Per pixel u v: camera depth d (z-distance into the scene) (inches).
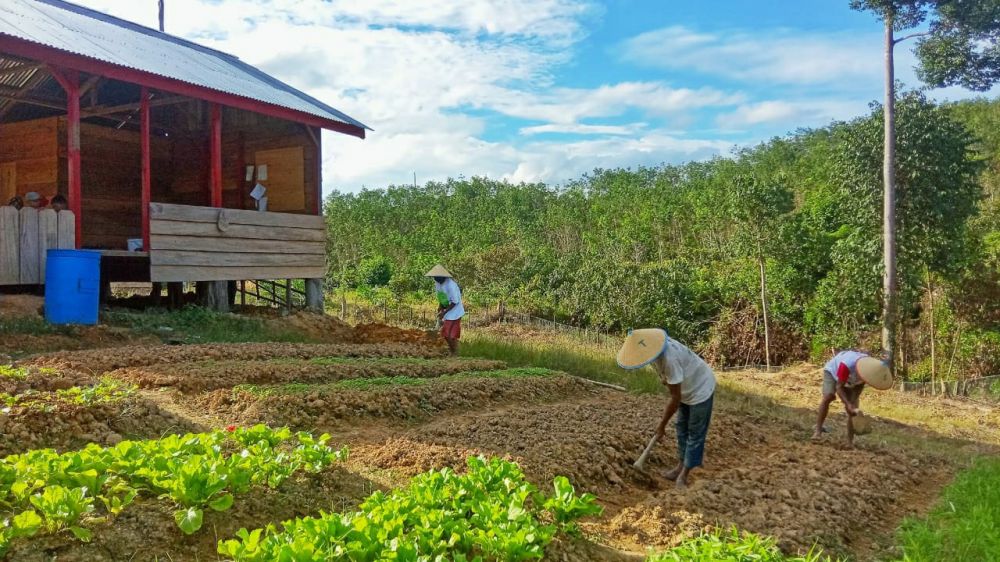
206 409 309.9
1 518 170.9
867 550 239.1
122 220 698.8
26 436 230.1
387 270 1553.9
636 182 2258.9
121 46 560.4
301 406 322.3
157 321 520.1
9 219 454.3
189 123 742.5
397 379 398.9
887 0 719.7
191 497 184.7
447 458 267.3
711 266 1223.5
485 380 427.8
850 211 869.2
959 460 394.3
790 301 959.0
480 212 2119.8
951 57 765.3
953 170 784.3
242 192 730.8
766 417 462.0
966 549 230.2
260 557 157.3
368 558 162.2
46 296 451.2
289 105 620.1
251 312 656.4
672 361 277.0
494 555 180.1
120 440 249.6
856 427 371.6
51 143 642.8
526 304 1244.5
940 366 801.6
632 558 212.2
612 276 1093.1
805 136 2416.3
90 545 166.6
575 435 320.8
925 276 831.7
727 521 233.6
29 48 436.5
